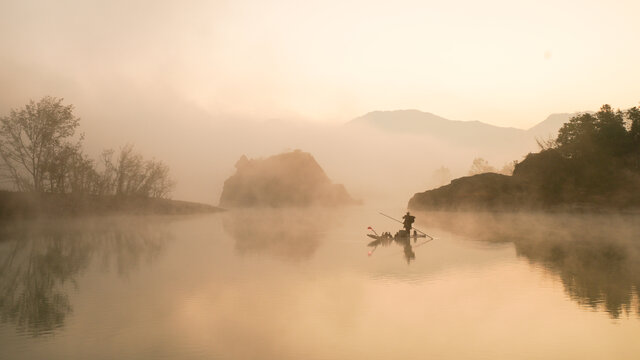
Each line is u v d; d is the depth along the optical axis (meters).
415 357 6.30
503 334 7.27
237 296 10.08
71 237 24.73
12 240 23.03
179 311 8.81
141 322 8.07
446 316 8.33
